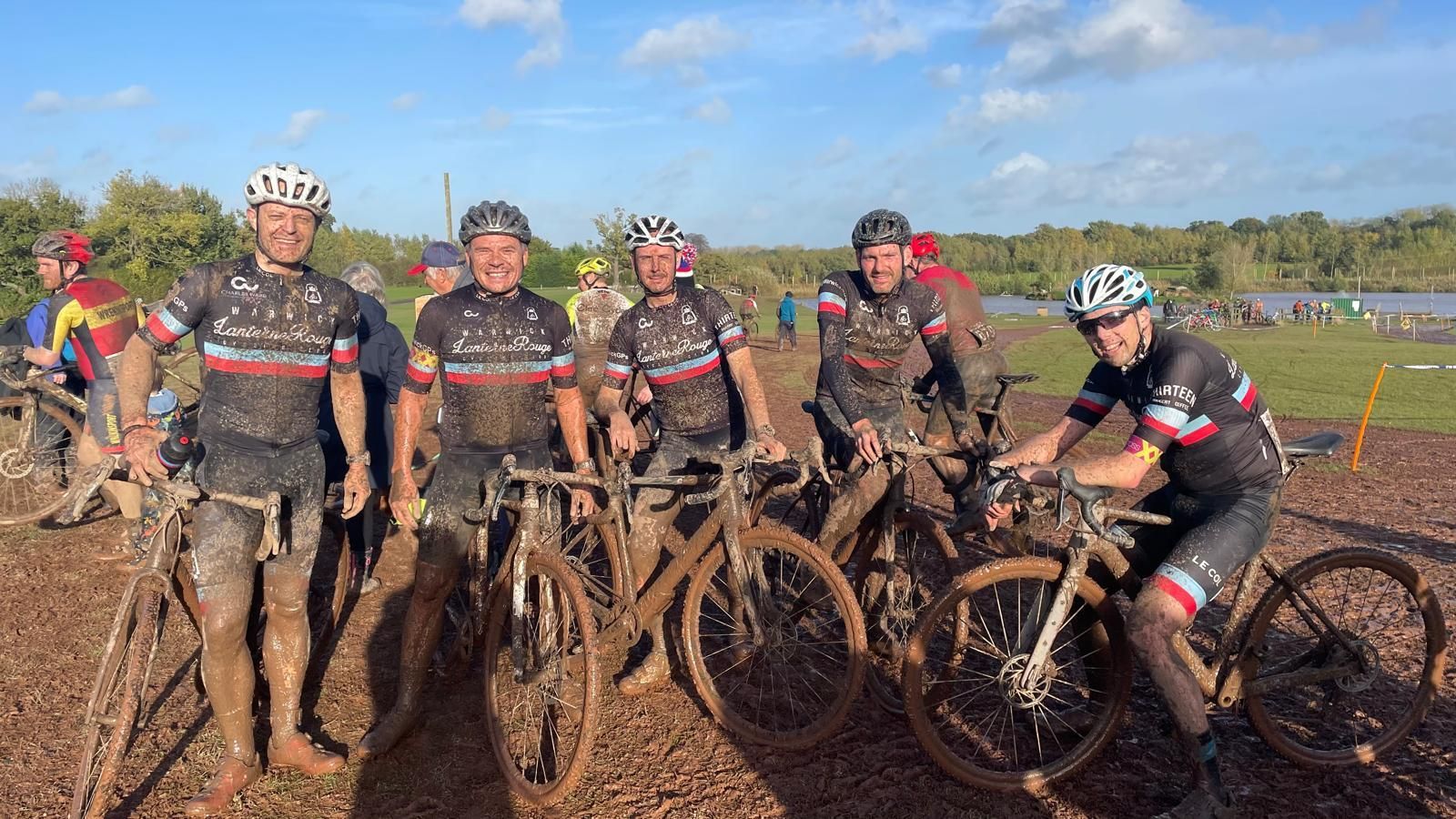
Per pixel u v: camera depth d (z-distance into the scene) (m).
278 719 3.27
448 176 28.98
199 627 3.32
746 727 3.46
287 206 3.03
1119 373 3.17
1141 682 3.88
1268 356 19.61
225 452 3.07
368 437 4.95
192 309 3.01
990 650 3.55
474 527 3.62
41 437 6.55
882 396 4.32
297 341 3.13
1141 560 3.28
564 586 3.13
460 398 3.57
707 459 3.42
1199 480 3.03
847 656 3.34
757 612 3.45
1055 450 3.30
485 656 3.36
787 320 22.38
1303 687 3.40
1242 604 3.21
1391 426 10.21
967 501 5.06
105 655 2.93
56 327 5.65
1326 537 5.79
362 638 4.44
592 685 2.99
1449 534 5.82
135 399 2.96
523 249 3.59
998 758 3.31
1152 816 2.96
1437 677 3.30
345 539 4.18
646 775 3.24
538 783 3.22
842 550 3.94
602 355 6.26
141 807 3.04
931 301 4.17
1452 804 3.00
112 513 6.64
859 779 3.20
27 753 3.37
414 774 3.26
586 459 3.85
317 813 3.03
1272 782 3.12
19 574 5.31
